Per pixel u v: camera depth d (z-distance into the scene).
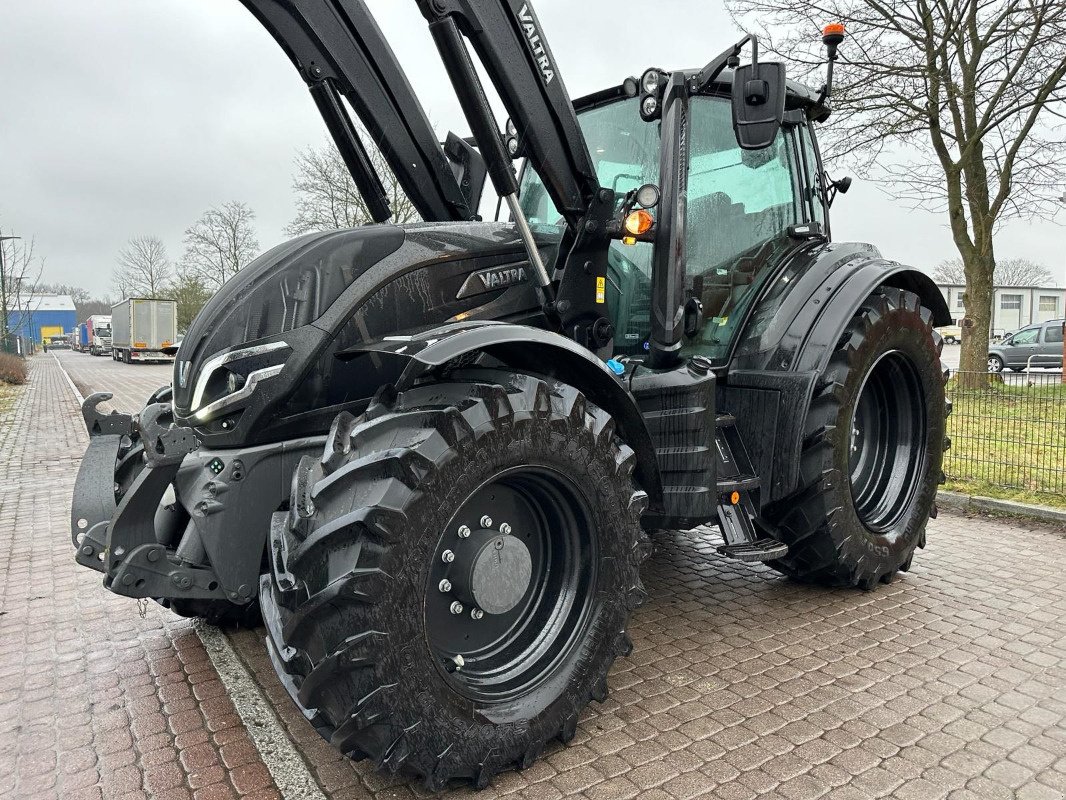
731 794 2.19
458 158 3.76
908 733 2.50
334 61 3.14
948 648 3.13
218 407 2.50
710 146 3.44
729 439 3.39
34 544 4.96
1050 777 2.25
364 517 1.98
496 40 2.69
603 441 2.44
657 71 3.07
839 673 2.93
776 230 3.74
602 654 2.47
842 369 3.37
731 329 3.53
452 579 2.29
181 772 2.38
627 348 3.37
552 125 2.87
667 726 2.56
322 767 2.39
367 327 2.66
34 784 2.33
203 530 2.51
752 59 2.64
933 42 11.42
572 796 2.20
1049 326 19.61
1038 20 10.43
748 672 2.95
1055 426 6.16
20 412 13.50
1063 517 4.94
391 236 2.76
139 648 3.32
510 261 3.02
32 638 3.45
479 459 2.15
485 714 2.21
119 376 24.31
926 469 3.94
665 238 2.98
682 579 4.03
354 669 2.00
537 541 2.55
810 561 3.57
